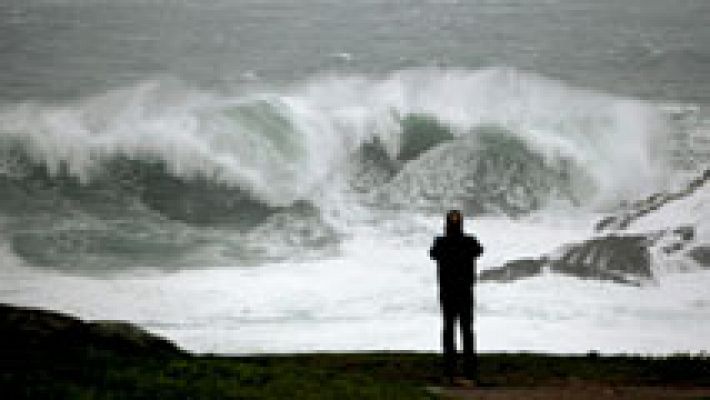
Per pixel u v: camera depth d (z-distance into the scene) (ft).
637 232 440.04
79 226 490.08
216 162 539.29
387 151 553.23
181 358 154.92
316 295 388.98
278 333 341.21
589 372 178.29
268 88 594.65
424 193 532.73
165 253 462.19
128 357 146.00
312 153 553.64
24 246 464.65
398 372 179.73
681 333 336.29
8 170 532.73
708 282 388.37
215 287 406.82
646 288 382.42
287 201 528.22
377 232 491.72
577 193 531.50
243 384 139.74
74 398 119.34
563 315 353.72
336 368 184.44
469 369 169.78
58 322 150.92
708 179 519.60
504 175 536.42
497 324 340.59
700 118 567.18
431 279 410.11
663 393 161.89
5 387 120.16
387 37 626.23
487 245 459.73
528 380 171.73
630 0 651.66
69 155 538.06
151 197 529.45
